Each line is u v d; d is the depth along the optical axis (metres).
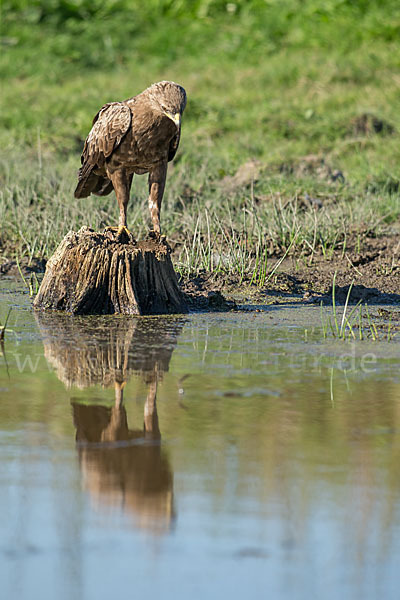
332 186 20.84
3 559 4.89
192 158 23.92
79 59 38.09
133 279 12.24
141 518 5.35
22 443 6.64
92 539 5.11
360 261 16.25
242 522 5.31
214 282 14.65
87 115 29.45
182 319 11.87
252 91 31.62
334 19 39.84
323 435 6.86
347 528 5.24
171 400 7.80
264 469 6.11
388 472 6.07
